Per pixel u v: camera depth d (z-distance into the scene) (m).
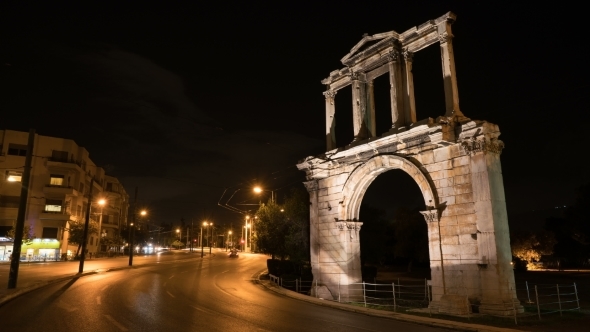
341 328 13.42
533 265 55.97
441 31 20.69
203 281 30.05
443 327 14.42
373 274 38.06
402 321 15.72
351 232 24.58
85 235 33.94
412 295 27.17
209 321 13.77
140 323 13.08
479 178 17.72
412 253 48.75
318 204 26.84
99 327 12.35
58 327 12.31
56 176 57.38
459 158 18.73
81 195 63.16
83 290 22.22
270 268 39.41
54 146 57.94
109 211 79.44
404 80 22.62
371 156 23.11
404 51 22.75
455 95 19.72
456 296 17.36
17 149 55.62
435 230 19.05
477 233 17.50
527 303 20.12
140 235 95.19
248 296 22.19
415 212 48.84
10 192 54.25
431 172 19.80
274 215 42.06
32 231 54.25
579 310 17.83
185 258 67.12
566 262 55.25
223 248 132.62
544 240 57.41
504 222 17.38
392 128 22.11
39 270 34.75
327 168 26.28
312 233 26.81
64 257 52.75
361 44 24.59
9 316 14.23
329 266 25.34
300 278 31.67
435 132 19.00
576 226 44.09
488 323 14.91
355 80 25.48
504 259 16.91
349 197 24.44
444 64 20.27
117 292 21.50
